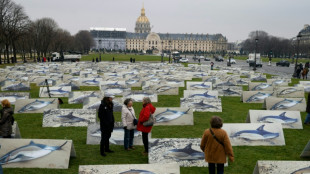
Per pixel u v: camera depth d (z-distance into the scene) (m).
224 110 21.38
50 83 33.97
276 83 33.59
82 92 23.73
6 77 35.38
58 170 10.68
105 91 25.41
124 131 13.15
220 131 8.66
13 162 11.04
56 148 11.22
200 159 11.37
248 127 13.92
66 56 104.44
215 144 8.62
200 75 42.69
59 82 30.89
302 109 20.91
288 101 20.97
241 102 24.72
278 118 16.62
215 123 8.71
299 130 16.38
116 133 13.70
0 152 11.15
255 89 28.81
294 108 20.88
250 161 11.69
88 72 43.00
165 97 26.70
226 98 26.61
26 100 20.48
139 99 24.16
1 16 78.56
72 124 16.78
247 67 79.44
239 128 13.88
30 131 15.78
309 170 9.30
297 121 16.77
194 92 23.75
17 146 11.23
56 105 20.73
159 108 17.25
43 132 15.59
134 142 13.55
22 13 84.44
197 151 11.48
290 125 16.62
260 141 13.73
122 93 24.70
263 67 81.12
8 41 85.19
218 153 8.62
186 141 11.65
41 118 18.70
